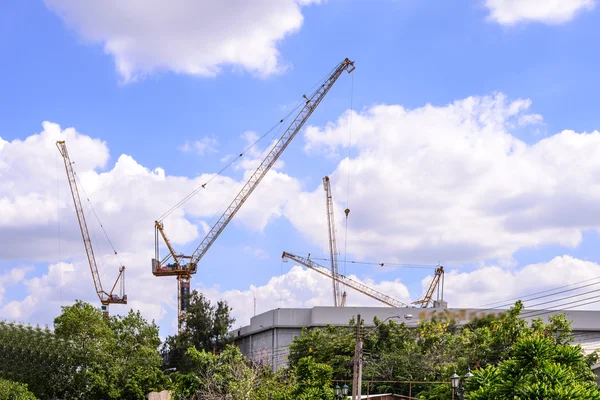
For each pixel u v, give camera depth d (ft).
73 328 250.57
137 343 262.67
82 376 242.37
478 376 110.52
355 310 323.16
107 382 246.27
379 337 248.52
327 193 558.56
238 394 185.98
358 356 141.59
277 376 199.72
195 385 197.47
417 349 230.07
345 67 474.90
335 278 539.70
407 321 308.40
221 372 199.82
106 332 255.09
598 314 305.32
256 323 356.59
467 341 205.87
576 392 89.56
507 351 186.50
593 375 136.26
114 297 553.23
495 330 192.24
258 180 503.20
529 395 91.81
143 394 249.14
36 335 245.45
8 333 240.94
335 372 237.45
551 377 95.66
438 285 522.47
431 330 229.25
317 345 259.60
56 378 245.45
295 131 488.85
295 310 332.60
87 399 246.68
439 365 219.61
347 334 260.83
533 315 293.84
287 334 330.54
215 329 332.39
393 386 222.07
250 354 351.25
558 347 107.45
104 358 247.70
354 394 139.23
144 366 256.32
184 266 511.81
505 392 98.84
